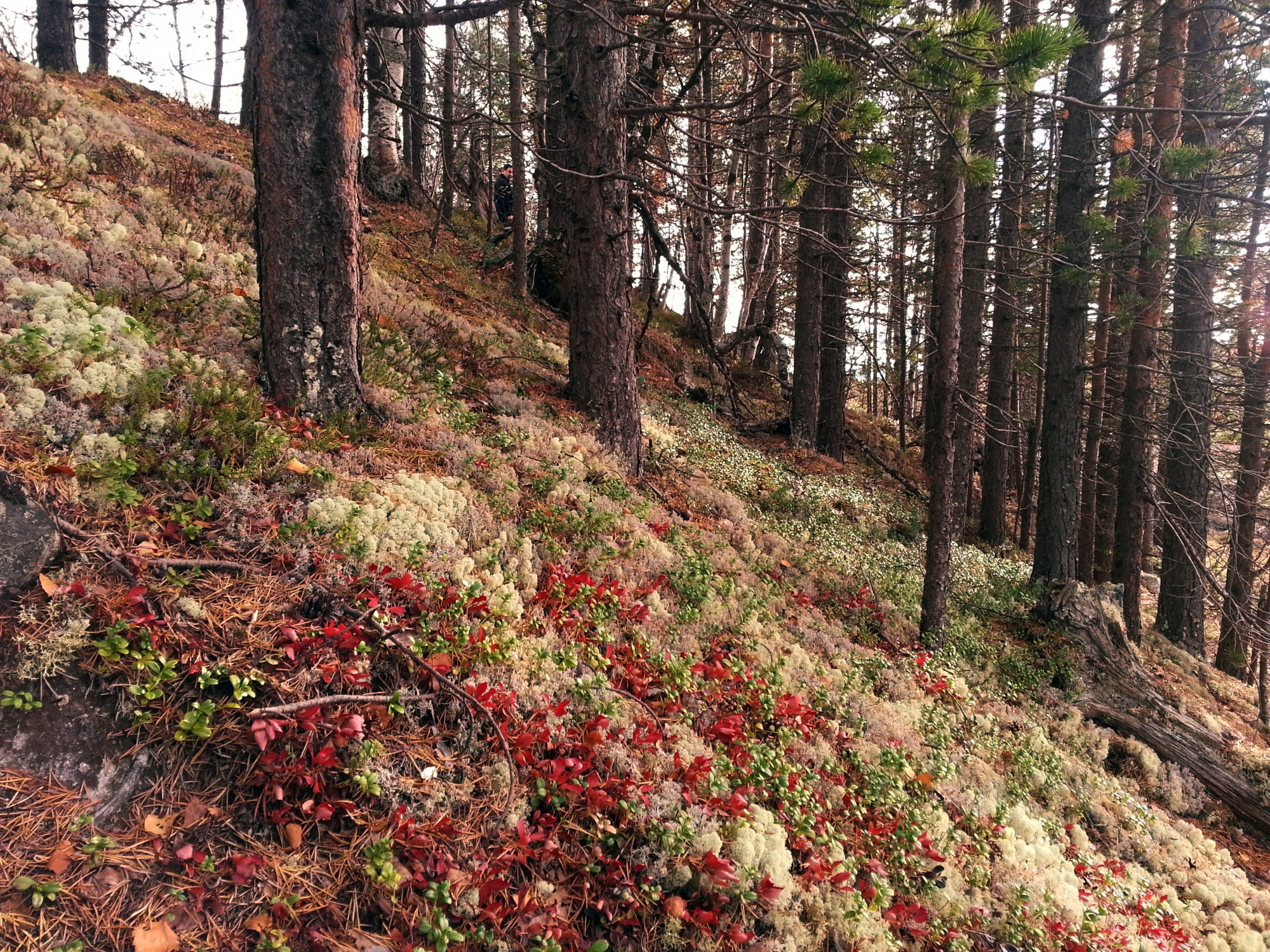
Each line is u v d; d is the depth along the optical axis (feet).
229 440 14.56
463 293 44.83
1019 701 28.07
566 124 27.20
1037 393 69.00
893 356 74.28
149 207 26.63
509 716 12.59
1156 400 46.44
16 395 12.96
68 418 13.25
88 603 10.96
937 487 27.27
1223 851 24.31
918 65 15.90
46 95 33.06
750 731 15.96
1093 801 23.18
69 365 14.10
